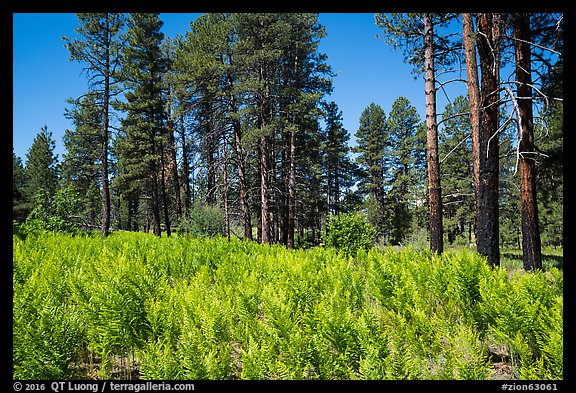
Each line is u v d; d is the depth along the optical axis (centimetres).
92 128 2723
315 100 2120
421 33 1159
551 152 1262
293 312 514
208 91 2292
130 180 3394
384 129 4662
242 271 734
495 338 490
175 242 1441
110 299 463
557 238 2564
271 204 2561
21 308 447
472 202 3369
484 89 800
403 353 376
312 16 2230
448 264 679
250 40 2070
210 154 2483
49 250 1054
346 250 1302
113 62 2297
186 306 483
